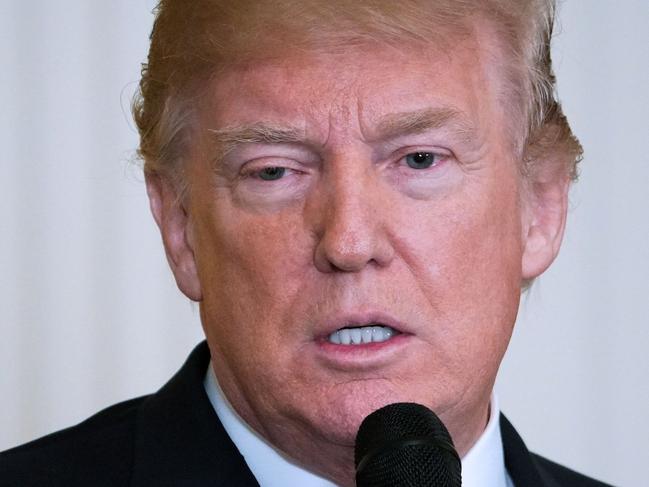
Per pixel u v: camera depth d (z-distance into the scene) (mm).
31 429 6008
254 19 3510
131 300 6109
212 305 3719
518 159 3863
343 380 3502
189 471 3777
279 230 3533
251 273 3574
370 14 3451
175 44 3797
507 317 3717
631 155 6395
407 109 3482
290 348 3529
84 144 6105
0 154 6035
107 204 6105
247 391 3678
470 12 3646
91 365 6066
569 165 4191
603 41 6410
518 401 6344
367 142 3486
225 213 3627
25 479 3898
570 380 6363
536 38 3975
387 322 3469
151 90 3996
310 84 3486
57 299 6051
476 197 3602
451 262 3541
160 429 3910
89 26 6145
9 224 6023
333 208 3445
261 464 3809
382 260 3451
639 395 6367
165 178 3996
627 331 6375
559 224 4145
